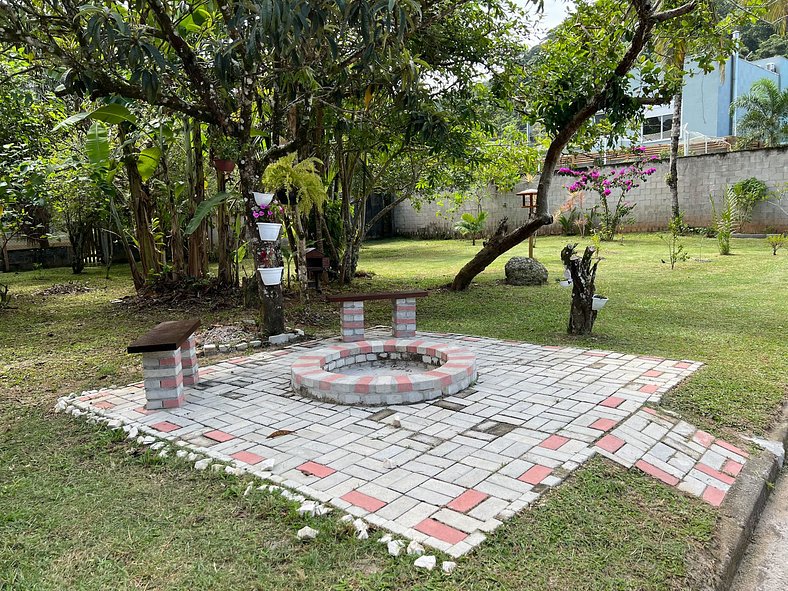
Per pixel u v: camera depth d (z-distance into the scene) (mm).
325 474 2850
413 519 2412
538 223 8461
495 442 3189
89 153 7648
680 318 6777
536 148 12430
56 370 5168
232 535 2371
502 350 5445
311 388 4086
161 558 2229
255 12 4047
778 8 13828
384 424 3527
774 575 2426
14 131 8469
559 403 3826
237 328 6668
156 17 4973
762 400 3945
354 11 3855
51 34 5203
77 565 2207
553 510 2494
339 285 10148
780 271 10266
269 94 6871
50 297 9898
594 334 6031
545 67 7559
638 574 2139
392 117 7242
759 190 16250
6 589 2068
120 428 3588
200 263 9320
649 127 24641
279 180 6160
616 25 7027
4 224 8828
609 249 14992
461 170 11000
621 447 3129
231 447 3230
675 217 16906
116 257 16203
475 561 2139
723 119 23609
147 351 3732
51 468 3088
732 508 2732
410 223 23469
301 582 2064
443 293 9234
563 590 2021
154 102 4945
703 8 6453
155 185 9336
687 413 3732
